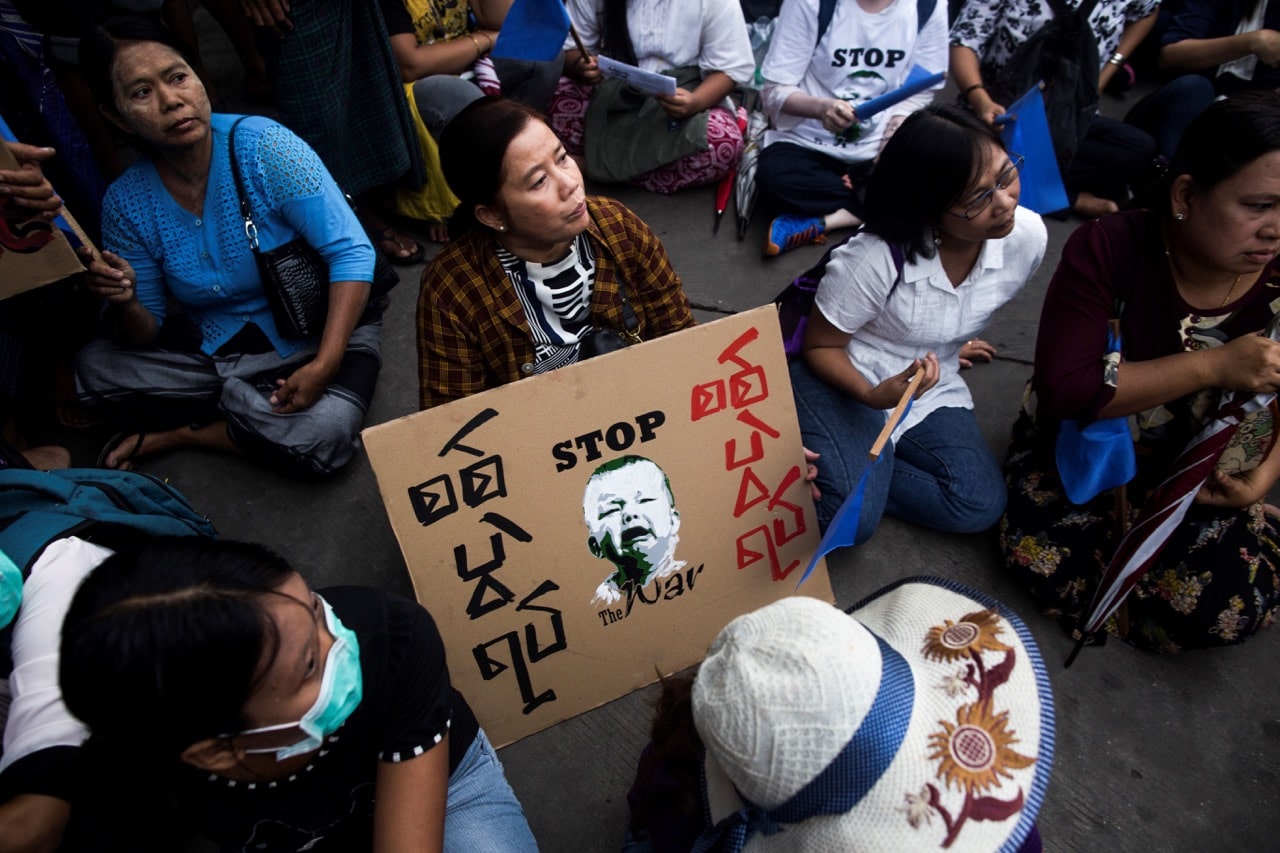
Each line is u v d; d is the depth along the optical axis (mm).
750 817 993
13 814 1087
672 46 3117
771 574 1953
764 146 3246
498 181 1568
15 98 2436
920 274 1940
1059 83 3037
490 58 3248
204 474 2484
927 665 992
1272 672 2018
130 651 844
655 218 3367
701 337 1713
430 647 1232
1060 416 1879
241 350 2428
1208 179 1555
